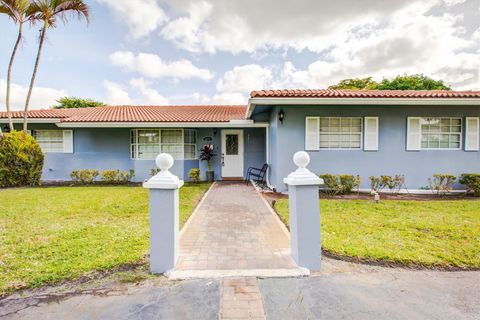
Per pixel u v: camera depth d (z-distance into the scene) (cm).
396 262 323
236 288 265
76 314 224
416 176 850
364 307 235
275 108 888
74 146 1169
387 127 851
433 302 242
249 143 1226
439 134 859
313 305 238
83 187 965
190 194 824
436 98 784
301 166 312
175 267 306
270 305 238
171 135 1155
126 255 335
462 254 341
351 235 418
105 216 539
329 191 828
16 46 962
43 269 296
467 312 227
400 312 228
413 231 438
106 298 248
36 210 580
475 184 788
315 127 841
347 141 856
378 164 852
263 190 915
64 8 995
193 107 1548
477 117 848
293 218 321
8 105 973
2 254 338
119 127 1105
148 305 238
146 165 1138
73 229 445
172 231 297
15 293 254
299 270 299
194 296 252
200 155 1184
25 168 977
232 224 496
